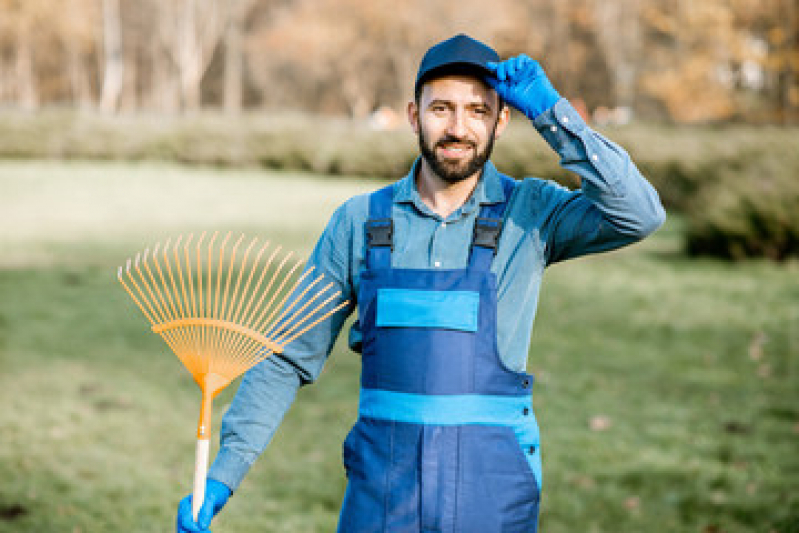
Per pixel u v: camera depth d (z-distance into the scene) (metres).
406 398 1.82
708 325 8.06
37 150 25.95
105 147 25.84
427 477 1.79
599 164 1.74
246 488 4.49
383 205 1.94
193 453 4.97
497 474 1.81
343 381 6.44
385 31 42.69
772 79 21.80
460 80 1.83
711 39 21.12
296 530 3.99
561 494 4.44
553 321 8.27
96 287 9.42
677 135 16.80
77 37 50.00
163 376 6.46
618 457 4.98
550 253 1.92
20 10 48.09
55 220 14.77
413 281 1.84
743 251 10.99
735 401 6.05
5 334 7.48
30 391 5.96
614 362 6.97
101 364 6.71
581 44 36.69
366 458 1.85
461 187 1.90
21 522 4.00
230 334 1.95
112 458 4.84
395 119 33.53
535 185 1.93
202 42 49.03
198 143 25.30
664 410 5.83
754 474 4.74
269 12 51.84
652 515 4.22
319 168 23.95
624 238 1.84
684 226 12.05
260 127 25.02
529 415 1.90
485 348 1.82
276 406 1.99
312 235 13.09
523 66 1.80
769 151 12.02
